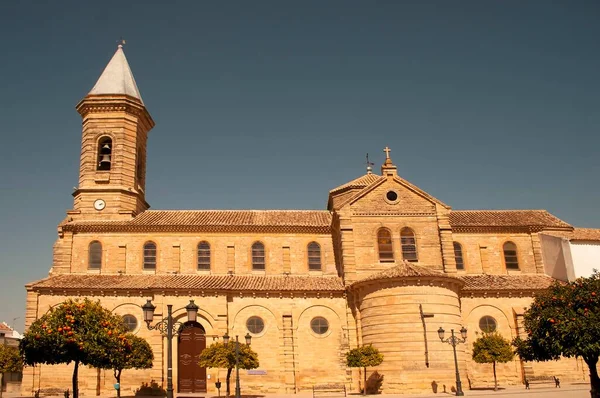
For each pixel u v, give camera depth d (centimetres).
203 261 5156
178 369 4541
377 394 4162
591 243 5147
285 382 4581
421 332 4253
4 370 4609
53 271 5019
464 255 5394
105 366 3388
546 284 5062
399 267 4603
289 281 4984
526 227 5503
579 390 3978
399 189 5075
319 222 5397
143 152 5866
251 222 5331
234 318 4731
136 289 4684
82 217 5303
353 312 4766
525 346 3309
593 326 2872
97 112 5547
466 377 4319
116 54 5956
